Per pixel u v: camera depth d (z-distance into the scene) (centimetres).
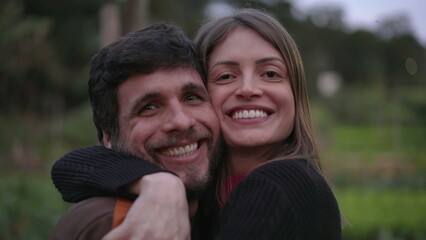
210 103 198
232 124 200
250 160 210
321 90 2670
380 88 2683
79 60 1980
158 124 182
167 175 164
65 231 165
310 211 168
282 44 203
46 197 633
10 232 505
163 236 151
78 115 1662
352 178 1318
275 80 202
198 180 188
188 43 191
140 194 159
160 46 181
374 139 1983
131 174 166
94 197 171
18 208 524
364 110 2450
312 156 207
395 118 2175
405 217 760
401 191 1120
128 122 183
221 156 208
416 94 2523
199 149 192
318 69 3033
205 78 205
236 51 200
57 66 1683
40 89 1650
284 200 164
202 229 208
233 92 200
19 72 1388
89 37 1928
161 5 2205
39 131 1522
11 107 1559
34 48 1179
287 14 1656
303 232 164
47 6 1906
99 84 188
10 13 860
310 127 211
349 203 920
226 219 171
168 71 182
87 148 190
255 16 206
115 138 188
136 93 180
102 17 525
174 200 156
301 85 209
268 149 209
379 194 1063
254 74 200
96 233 159
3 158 1253
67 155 188
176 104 182
